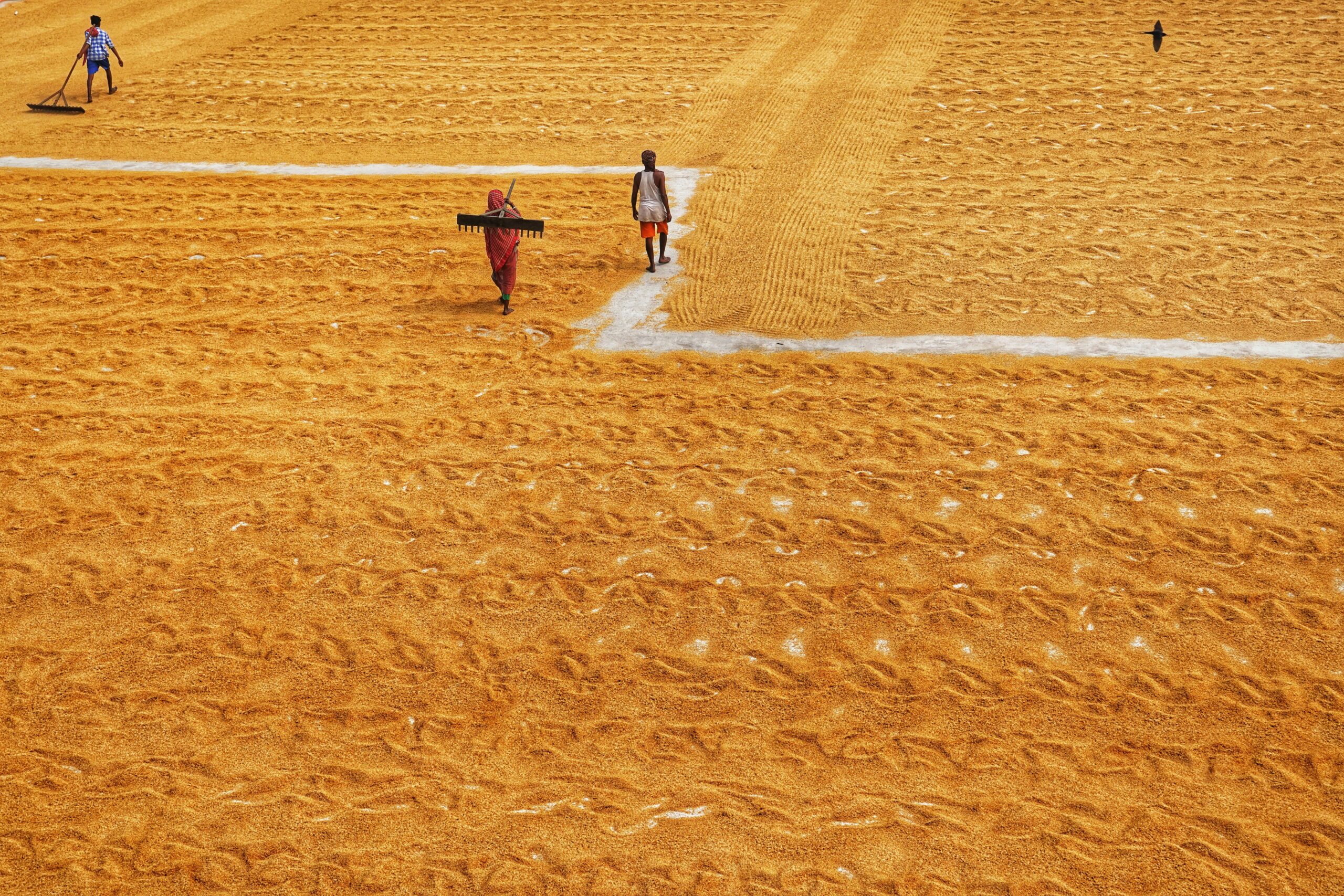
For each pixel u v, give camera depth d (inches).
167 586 322.0
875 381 403.2
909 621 296.8
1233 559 309.1
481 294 482.9
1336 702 263.3
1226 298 441.4
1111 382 393.4
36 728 277.4
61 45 855.1
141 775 264.1
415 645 298.2
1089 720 264.7
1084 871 230.1
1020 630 291.6
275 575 325.1
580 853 240.1
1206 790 245.4
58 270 515.2
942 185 556.7
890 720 268.8
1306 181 532.1
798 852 237.8
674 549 327.9
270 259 516.7
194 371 431.5
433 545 334.3
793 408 390.6
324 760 266.5
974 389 393.7
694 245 511.5
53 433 395.9
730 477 357.1
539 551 329.7
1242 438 358.3
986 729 264.5
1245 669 274.8
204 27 882.1
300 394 413.7
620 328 450.0
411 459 373.4
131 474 371.2
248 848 245.0
